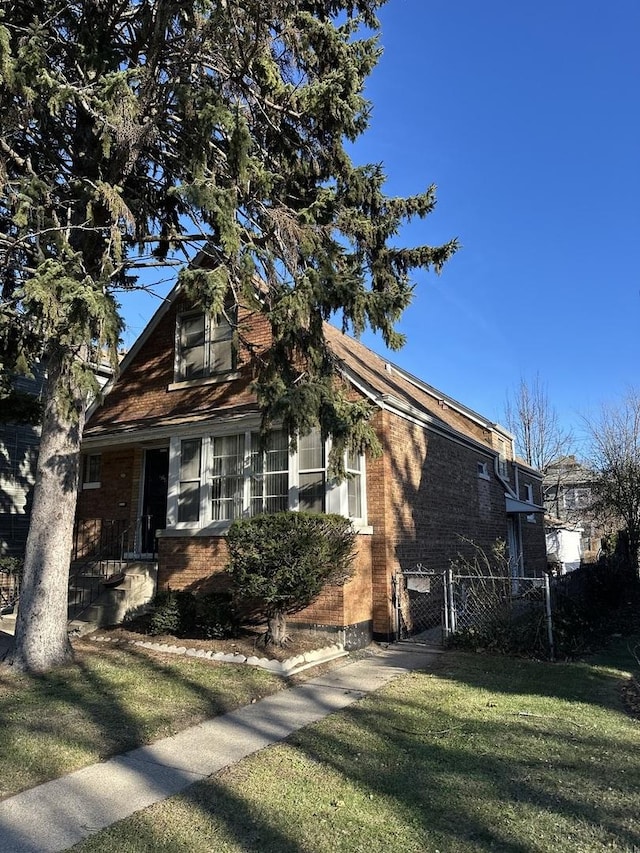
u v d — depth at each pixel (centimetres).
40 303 652
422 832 380
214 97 762
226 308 1265
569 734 566
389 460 1143
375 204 941
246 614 1068
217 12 726
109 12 829
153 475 1396
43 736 550
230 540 891
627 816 398
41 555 823
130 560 1302
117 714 614
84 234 865
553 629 944
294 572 848
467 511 1537
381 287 914
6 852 359
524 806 414
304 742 549
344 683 783
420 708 658
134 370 1434
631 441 2339
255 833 379
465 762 496
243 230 838
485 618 1014
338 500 1038
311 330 854
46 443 847
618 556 1777
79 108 842
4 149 762
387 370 1822
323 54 862
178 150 898
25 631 804
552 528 3391
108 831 383
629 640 1118
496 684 765
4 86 683
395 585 1101
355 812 407
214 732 581
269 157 938
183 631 977
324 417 826
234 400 1245
